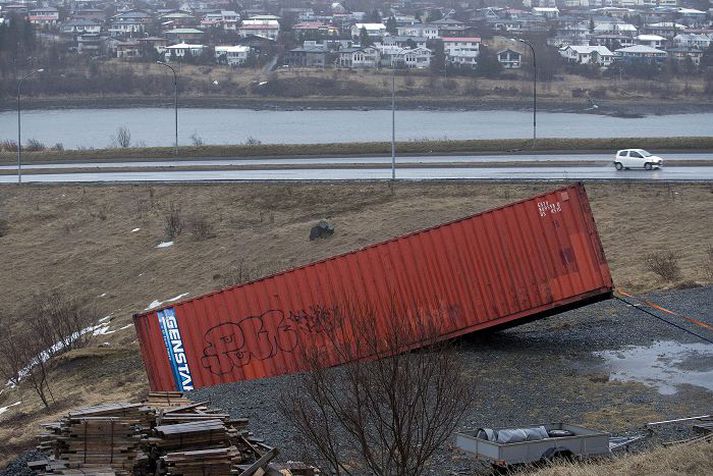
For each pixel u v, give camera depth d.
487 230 28.88
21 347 41.16
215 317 29.70
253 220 56.94
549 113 158.62
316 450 19.91
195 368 29.81
